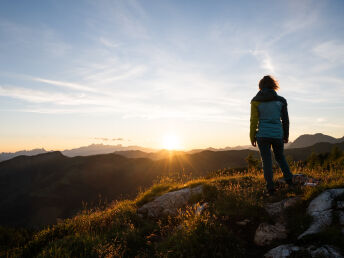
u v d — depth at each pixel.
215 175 10.50
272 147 4.92
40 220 168.75
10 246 4.94
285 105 4.84
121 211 5.85
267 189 4.70
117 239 4.23
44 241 4.71
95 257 3.61
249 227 3.71
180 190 6.54
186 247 3.25
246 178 7.02
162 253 3.38
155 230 4.80
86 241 4.05
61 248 3.90
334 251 2.54
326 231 2.86
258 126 4.81
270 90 4.77
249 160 19.19
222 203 4.62
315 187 4.09
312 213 3.42
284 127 4.87
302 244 2.87
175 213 5.56
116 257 3.60
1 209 184.00
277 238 3.27
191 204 5.68
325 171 7.14
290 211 3.81
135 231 4.59
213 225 3.60
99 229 5.02
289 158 12.88
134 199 7.44
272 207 4.07
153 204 6.08
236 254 3.05
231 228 3.74
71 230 5.04
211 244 3.20
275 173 7.33
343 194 3.50
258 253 3.09
